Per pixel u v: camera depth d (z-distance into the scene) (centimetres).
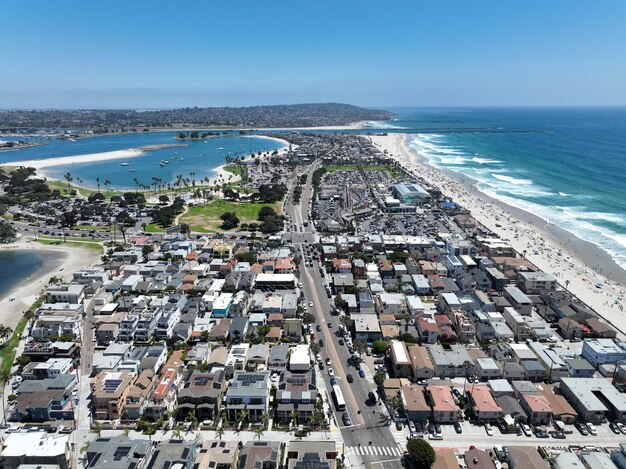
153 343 17100
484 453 11319
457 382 14600
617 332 17725
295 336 17262
